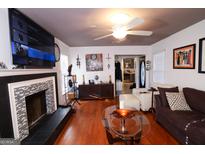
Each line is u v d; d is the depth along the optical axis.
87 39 4.21
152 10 2.16
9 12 1.85
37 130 2.34
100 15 2.30
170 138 2.43
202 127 1.82
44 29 3.01
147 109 3.80
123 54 5.66
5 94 1.71
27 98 2.36
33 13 2.19
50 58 3.26
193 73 3.02
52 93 3.29
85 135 2.59
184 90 2.91
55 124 2.59
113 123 2.35
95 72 5.73
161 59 4.65
